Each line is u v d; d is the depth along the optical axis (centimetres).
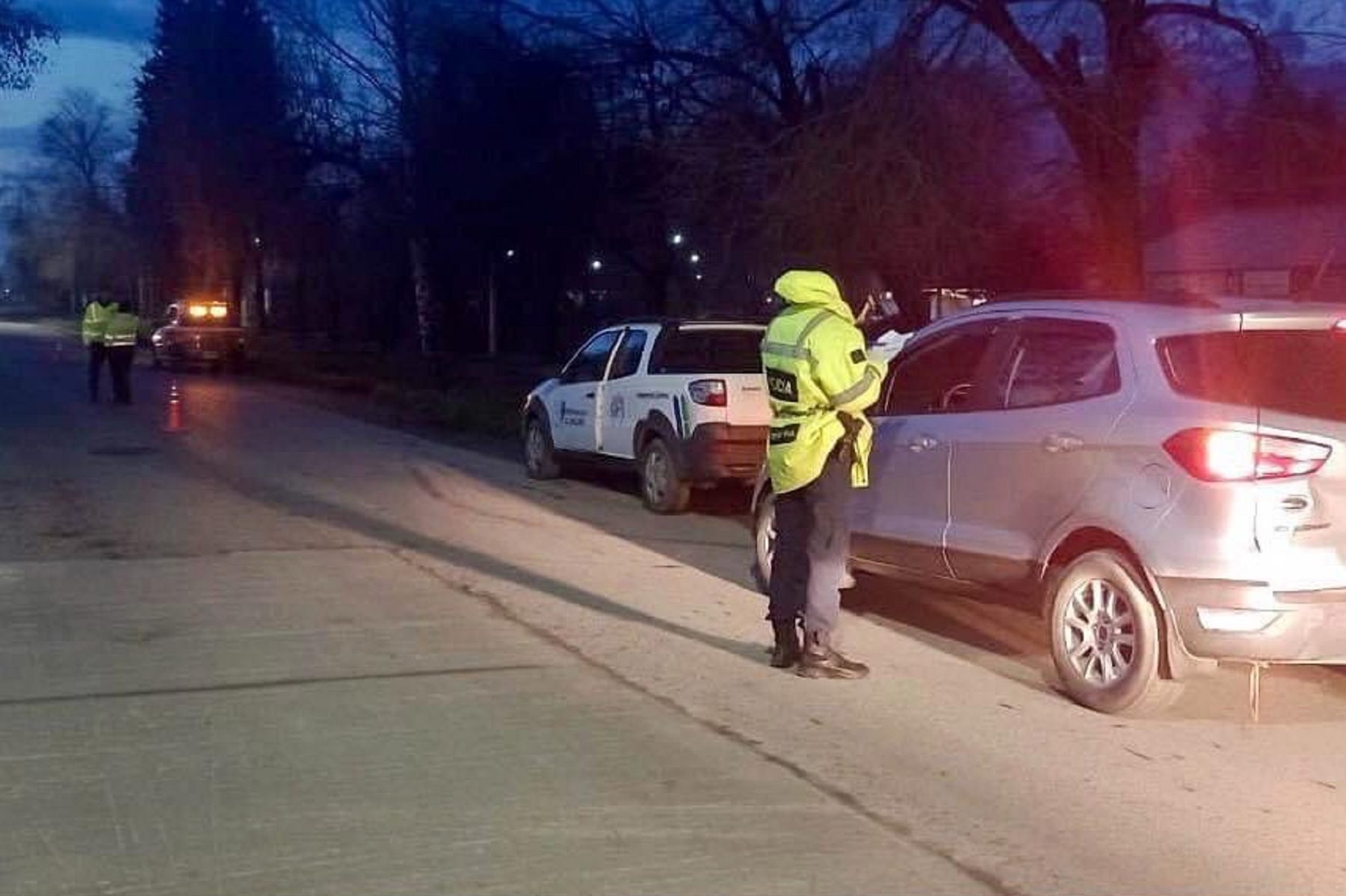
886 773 692
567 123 3030
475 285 4769
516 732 744
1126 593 767
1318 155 1952
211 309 4159
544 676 847
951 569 885
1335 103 1972
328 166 4612
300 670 855
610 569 1184
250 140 4625
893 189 1878
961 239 1920
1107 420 785
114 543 1260
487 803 643
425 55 3572
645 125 2730
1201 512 731
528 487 1703
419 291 4262
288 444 2136
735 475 1448
